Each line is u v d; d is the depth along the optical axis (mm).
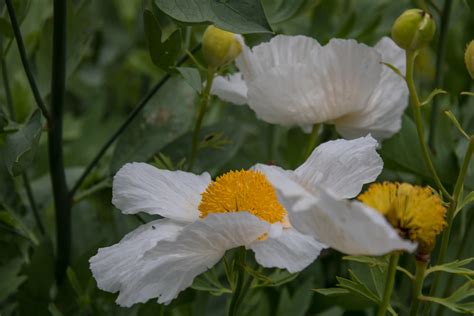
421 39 746
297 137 935
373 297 722
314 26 963
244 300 868
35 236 910
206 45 808
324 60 802
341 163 737
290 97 812
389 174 936
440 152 865
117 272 732
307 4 863
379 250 650
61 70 822
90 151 1029
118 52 1214
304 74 805
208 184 778
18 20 850
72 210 925
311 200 652
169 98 899
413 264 861
